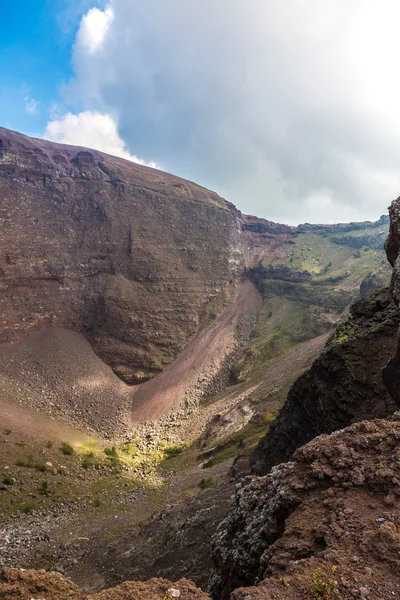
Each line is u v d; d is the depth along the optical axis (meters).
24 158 128.62
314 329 129.00
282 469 12.77
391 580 7.38
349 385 25.39
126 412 95.75
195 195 173.62
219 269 158.00
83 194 140.38
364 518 9.06
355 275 153.38
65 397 91.81
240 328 140.88
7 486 48.53
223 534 13.77
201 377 112.44
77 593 9.20
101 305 121.81
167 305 131.75
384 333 26.81
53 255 120.75
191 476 59.91
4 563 30.56
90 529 40.88
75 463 62.25
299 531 9.46
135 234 140.50
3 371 92.06
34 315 110.62
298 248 196.62
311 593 7.24
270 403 79.69
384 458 10.66
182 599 7.82
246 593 7.31
